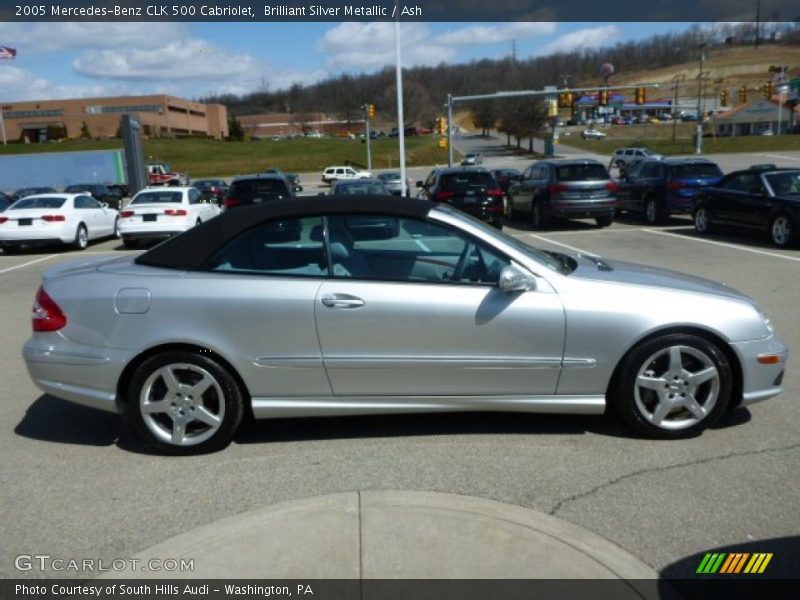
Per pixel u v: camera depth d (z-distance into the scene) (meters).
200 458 4.29
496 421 4.74
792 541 3.23
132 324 4.23
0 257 16.19
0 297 10.48
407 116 109.12
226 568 3.04
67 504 3.75
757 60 143.38
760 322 4.36
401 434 4.56
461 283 4.28
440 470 4.02
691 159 18.08
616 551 3.10
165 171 57.88
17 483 4.01
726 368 4.30
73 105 111.19
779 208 12.94
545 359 4.25
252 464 4.18
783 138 76.38
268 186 17.47
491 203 17.56
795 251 12.47
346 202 4.44
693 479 3.85
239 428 4.74
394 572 2.96
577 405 4.33
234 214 4.47
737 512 3.49
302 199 4.54
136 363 4.29
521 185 19.67
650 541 3.25
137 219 16.81
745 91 78.12
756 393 4.40
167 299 4.23
